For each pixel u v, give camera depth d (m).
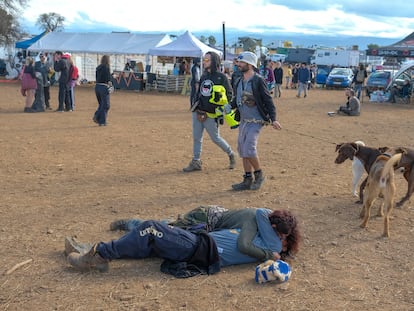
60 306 3.75
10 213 5.86
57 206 6.17
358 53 52.16
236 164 8.73
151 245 4.28
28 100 16.05
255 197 6.73
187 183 7.41
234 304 3.84
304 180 7.73
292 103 22.14
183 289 4.06
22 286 4.06
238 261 4.48
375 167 5.55
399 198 6.90
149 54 25.86
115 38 28.06
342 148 6.51
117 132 12.15
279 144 11.06
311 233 5.43
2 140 10.67
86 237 5.15
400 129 14.36
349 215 6.08
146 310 3.72
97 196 6.64
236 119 7.03
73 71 16.38
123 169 8.26
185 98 23.34
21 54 36.44
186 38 25.31
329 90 33.59
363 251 4.98
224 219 4.75
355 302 3.93
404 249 5.05
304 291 4.09
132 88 27.09
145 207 6.20
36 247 4.86
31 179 7.49
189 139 11.37
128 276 4.26
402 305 3.90
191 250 4.32
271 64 25.12
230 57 38.09
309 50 65.62
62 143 10.49
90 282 4.14
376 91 25.20
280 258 4.55
